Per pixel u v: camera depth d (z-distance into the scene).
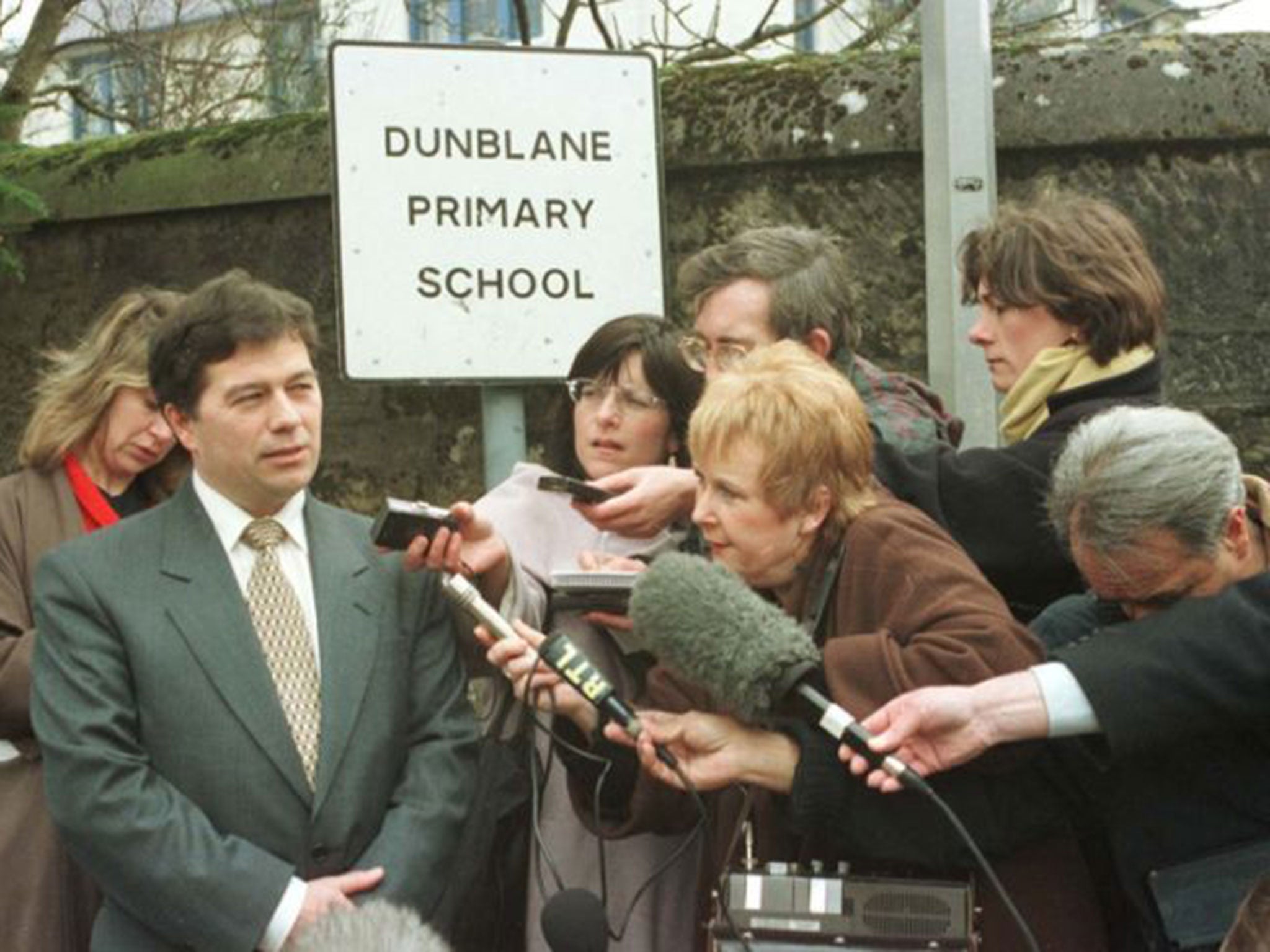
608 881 3.38
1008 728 2.65
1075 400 3.34
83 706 3.04
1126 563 2.72
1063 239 3.36
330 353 5.53
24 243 5.94
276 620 3.19
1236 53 4.92
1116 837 2.81
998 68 4.96
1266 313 4.94
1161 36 5.00
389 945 1.85
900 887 2.70
